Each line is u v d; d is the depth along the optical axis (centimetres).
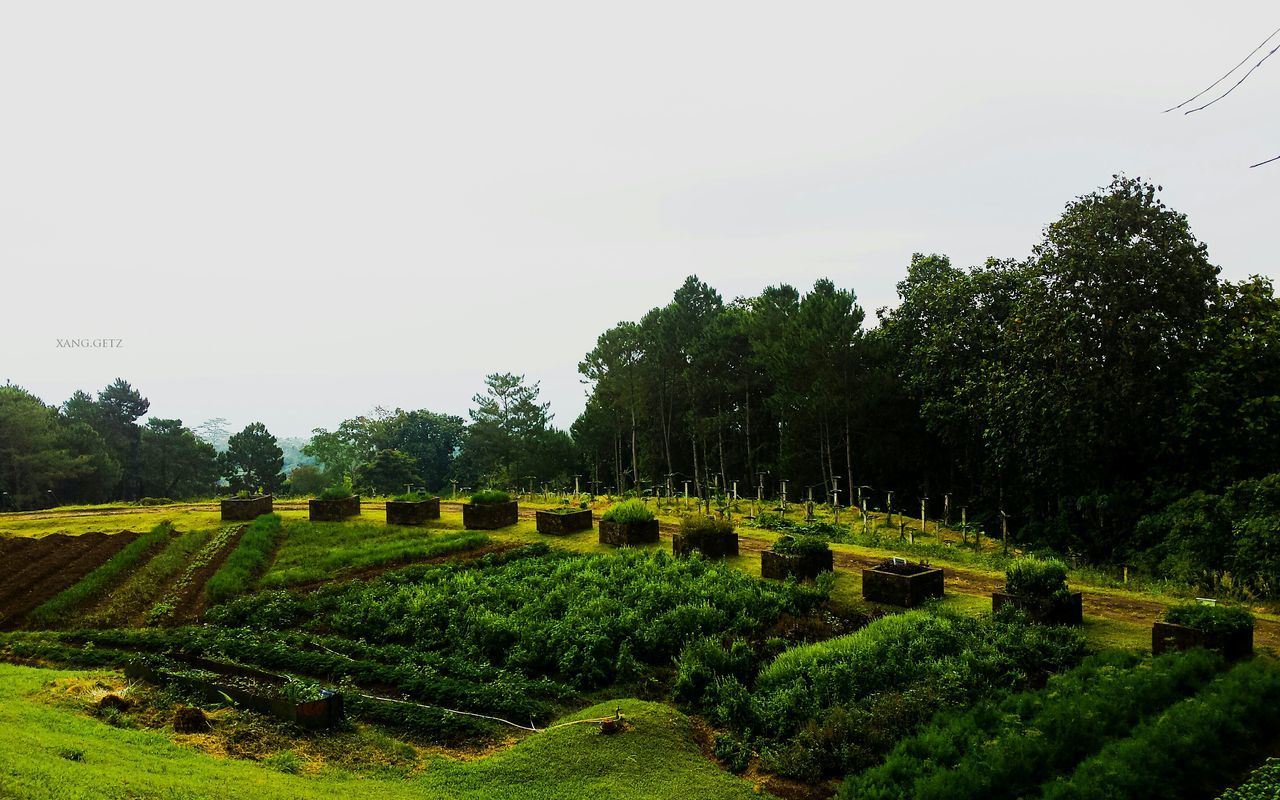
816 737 1300
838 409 4406
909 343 4478
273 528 3128
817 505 3934
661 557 2375
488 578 2252
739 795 1163
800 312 4672
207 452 9269
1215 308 3069
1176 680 1337
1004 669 1473
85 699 1420
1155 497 2997
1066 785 1090
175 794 905
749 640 1734
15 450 6719
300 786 1055
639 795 1134
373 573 2439
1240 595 2172
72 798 817
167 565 2559
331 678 1648
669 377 5888
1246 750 1155
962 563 2478
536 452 6731
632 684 1611
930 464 4697
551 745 1291
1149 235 3089
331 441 9100
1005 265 4038
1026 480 3656
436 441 9312
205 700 1459
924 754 1229
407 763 1262
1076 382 3161
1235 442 2816
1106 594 2042
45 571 2456
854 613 1892
